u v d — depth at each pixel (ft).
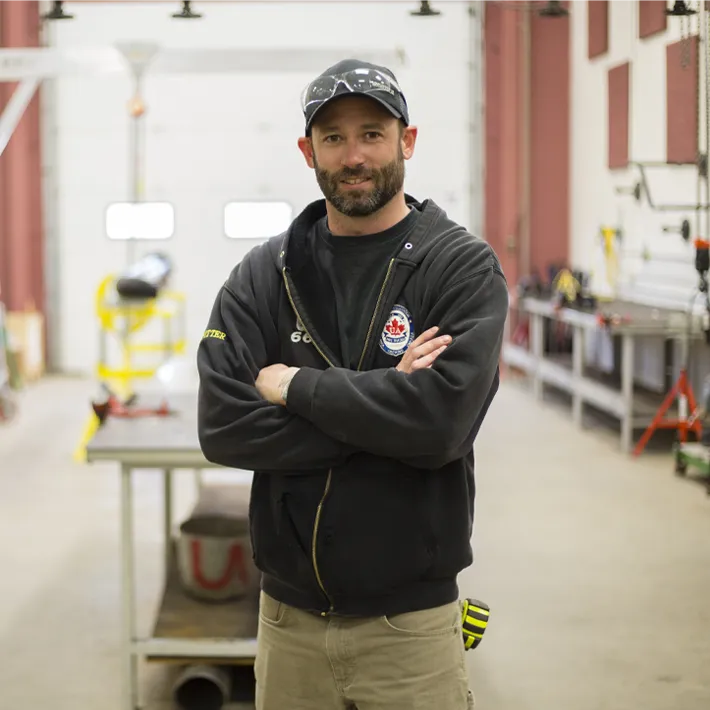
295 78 31.14
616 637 11.06
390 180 5.28
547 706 9.46
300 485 5.39
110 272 31.63
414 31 30.89
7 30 30.01
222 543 10.02
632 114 23.89
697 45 15.72
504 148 30.73
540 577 12.97
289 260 5.63
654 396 21.24
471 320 5.14
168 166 31.40
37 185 31.35
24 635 11.27
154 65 18.38
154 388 27.63
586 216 28.48
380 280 5.46
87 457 8.91
